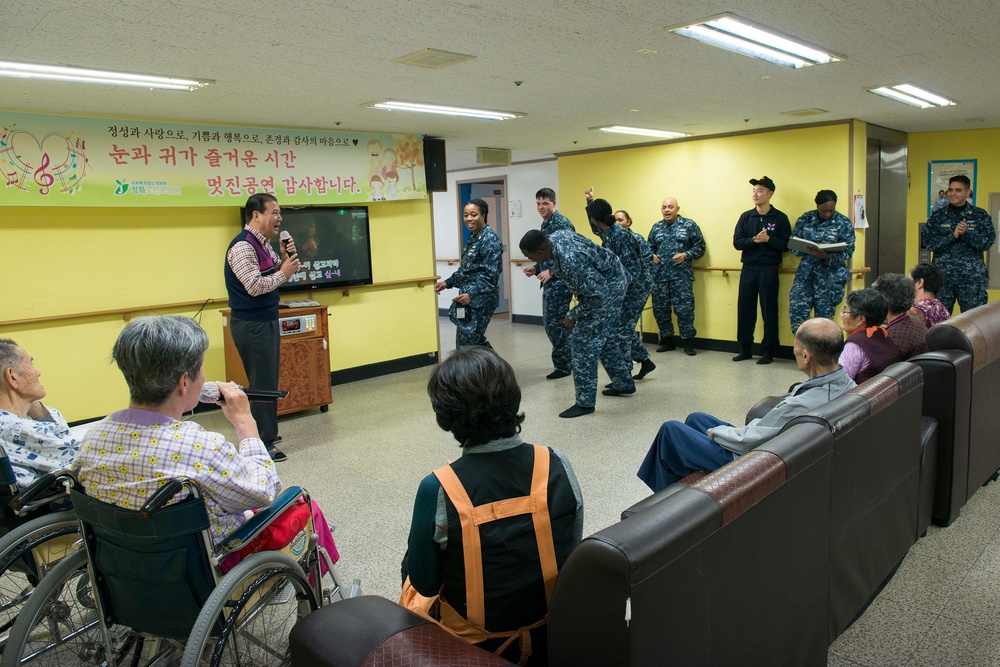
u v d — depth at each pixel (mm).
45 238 4574
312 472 3863
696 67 3889
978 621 2260
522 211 9250
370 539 3010
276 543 1793
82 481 1639
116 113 4598
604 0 2654
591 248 4621
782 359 6676
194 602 1635
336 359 6098
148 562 1588
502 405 1416
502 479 1405
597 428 4457
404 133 6254
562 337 5938
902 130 7285
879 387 2236
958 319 3043
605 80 4164
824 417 1897
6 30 2670
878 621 2281
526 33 3070
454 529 1375
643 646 1171
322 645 1234
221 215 5383
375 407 5285
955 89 4910
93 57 3119
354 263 6086
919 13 3018
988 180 7270
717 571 1361
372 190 6094
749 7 2863
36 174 4371
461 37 3086
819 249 5871
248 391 1917
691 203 7203
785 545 1631
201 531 1585
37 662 1996
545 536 1404
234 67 3436
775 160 6598
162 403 1631
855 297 2979
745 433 2223
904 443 2426
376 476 3775
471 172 9773
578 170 8148
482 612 1394
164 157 4898
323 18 2701
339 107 4727
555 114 5387
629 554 1129
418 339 6750
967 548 2750
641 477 2547
